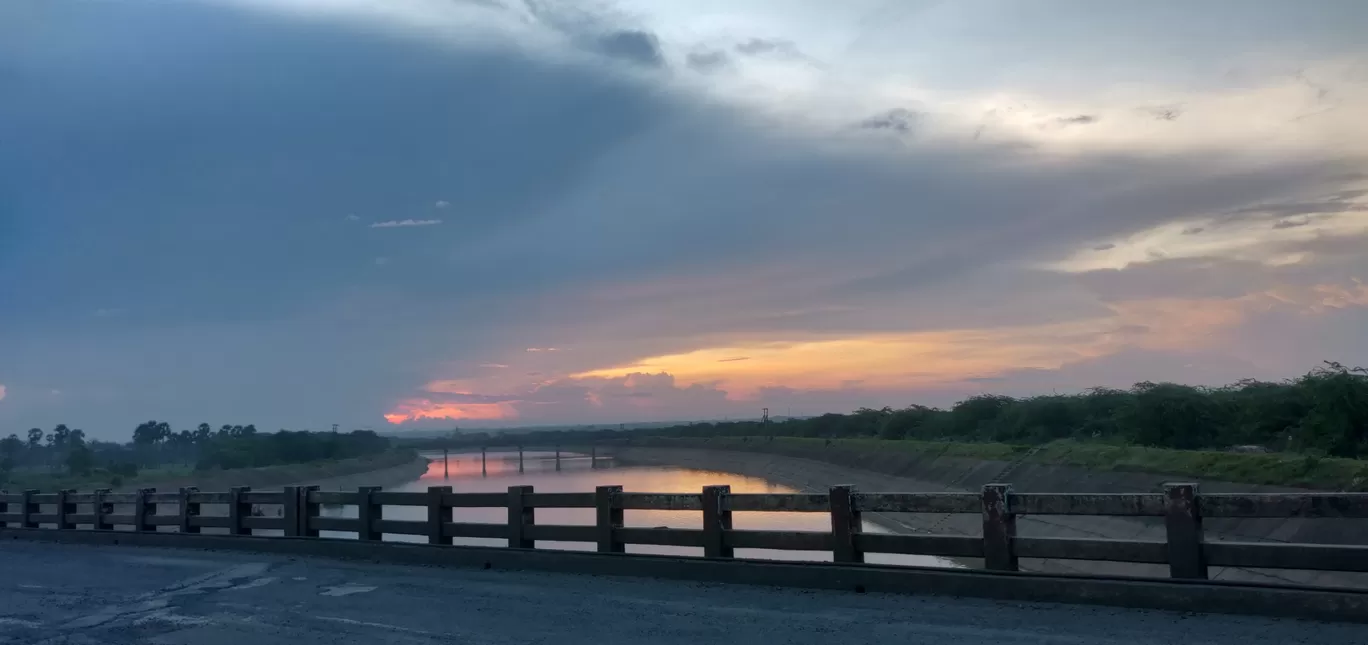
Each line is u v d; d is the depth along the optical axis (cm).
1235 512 845
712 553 1168
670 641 853
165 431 11131
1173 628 801
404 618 1002
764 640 841
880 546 1058
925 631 842
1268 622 798
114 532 1902
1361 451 2472
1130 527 2569
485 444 17238
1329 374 2570
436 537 1427
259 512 1877
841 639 830
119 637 960
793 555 2125
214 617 1047
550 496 1319
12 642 949
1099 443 3744
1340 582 1577
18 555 1742
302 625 984
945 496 1021
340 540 1530
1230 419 3288
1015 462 4031
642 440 16762
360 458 11744
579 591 1123
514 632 914
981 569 986
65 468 8112
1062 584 922
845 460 6894
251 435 10619
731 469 10019
